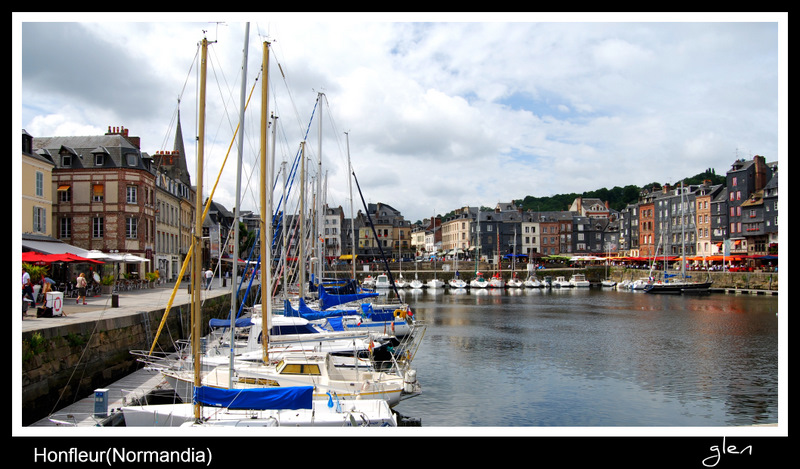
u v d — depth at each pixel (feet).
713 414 62.18
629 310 176.45
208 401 39.42
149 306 80.79
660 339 114.32
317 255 141.38
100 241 137.39
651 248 369.50
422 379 77.92
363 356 74.02
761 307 180.45
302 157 105.19
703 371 83.66
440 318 155.12
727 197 297.33
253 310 95.35
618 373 82.28
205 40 39.17
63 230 137.39
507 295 256.52
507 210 437.17
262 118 51.57
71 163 138.92
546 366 86.94
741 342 110.32
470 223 422.41
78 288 83.61
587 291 282.97
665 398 68.54
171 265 178.29
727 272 256.32
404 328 97.30
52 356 49.44
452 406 64.64
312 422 41.11
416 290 295.28
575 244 437.99
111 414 42.27
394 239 446.60
